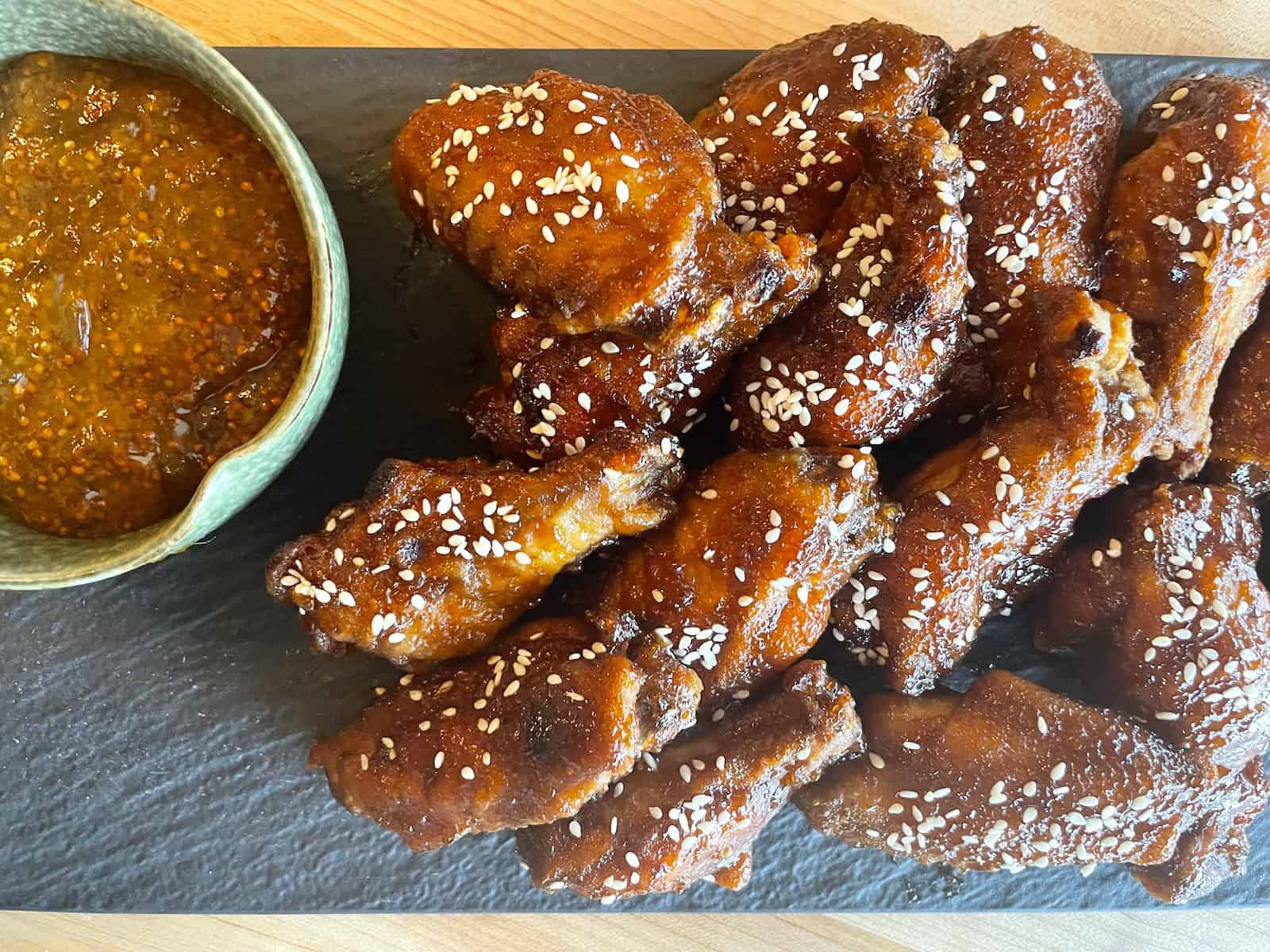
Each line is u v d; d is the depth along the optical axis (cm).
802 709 22
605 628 22
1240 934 28
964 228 21
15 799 25
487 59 25
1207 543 23
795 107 23
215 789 25
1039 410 22
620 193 20
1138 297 22
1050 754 23
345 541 21
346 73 24
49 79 20
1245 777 24
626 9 26
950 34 26
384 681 25
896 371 22
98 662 25
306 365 19
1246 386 24
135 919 27
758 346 23
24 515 21
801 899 26
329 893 26
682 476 22
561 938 28
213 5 25
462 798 21
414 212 23
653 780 22
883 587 23
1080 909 27
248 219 20
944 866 27
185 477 21
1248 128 22
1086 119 22
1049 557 24
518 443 23
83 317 20
